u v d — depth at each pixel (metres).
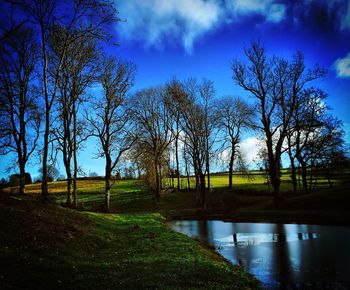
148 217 40.44
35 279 9.50
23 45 37.09
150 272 12.08
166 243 20.00
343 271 15.61
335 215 36.72
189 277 11.78
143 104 63.34
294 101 49.41
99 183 101.12
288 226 34.00
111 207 54.31
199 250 18.69
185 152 68.06
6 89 35.19
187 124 57.19
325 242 23.48
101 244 18.69
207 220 44.34
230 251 21.58
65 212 23.88
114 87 40.19
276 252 20.67
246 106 68.44
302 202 46.03
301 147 54.72
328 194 46.47
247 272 15.83
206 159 57.22
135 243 19.86
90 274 11.20
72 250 14.79
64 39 27.25
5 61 35.38
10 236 13.20
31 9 23.19
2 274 9.12
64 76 33.03
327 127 53.75
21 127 37.47
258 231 31.34
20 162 37.34
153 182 71.50
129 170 65.06
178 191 71.88
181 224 40.03
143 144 61.34
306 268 16.38
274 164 49.25
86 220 24.78
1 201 18.30
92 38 30.25
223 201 57.50
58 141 33.44
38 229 15.66
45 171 23.44
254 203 55.78
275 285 13.66
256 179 91.50
